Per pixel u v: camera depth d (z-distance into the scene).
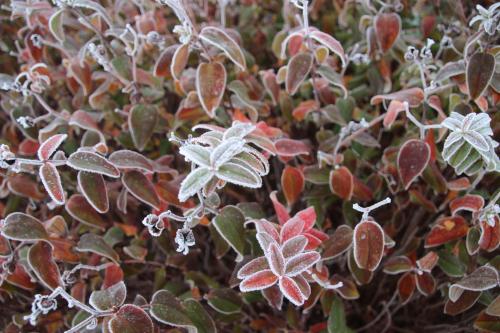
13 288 0.32
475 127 0.27
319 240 0.27
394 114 0.30
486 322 0.30
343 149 0.36
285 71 0.35
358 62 0.36
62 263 0.31
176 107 0.42
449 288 0.29
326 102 0.38
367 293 0.37
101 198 0.28
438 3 0.38
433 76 0.34
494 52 0.31
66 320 0.33
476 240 0.29
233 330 0.34
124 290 0.27
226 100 0.36
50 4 0.37
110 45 0.36
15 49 0.43
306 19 0.31
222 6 0.37
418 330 0.36
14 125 0.39
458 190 0.32
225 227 0.28
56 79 0.39
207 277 0.34
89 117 0.34
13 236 0.28
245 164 0.25
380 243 0.27
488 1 0.36
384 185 0.37
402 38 0.39
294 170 0.33
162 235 0.34
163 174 0.34
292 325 0.33
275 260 0.25
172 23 0.43
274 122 0.39
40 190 0.36
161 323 0.31
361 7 0.40
